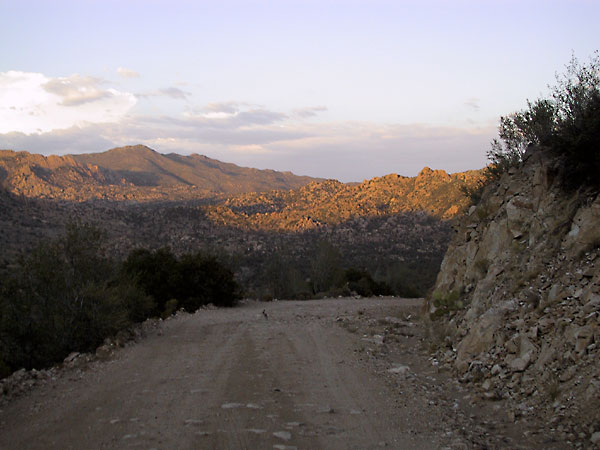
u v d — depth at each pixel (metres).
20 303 12.65
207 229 161.38
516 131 15.22
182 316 21.62
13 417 7.16
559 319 7.88
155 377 9.55
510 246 11.80
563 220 10.17
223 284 27.92
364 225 150.12
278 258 52.06
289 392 8.27
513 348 8.39
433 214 143.50
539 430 5.98
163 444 5.77
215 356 11.70
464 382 8.60
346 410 7.21
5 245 61.12
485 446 5.62
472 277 13.43
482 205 14.81
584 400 6.07
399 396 8.02
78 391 8.62
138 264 26.55
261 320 19.12
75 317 13.09
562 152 10.66
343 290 37.50
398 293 44.59
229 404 7.50
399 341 13.52
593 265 8.39
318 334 15.01
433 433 6.17
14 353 11.94
